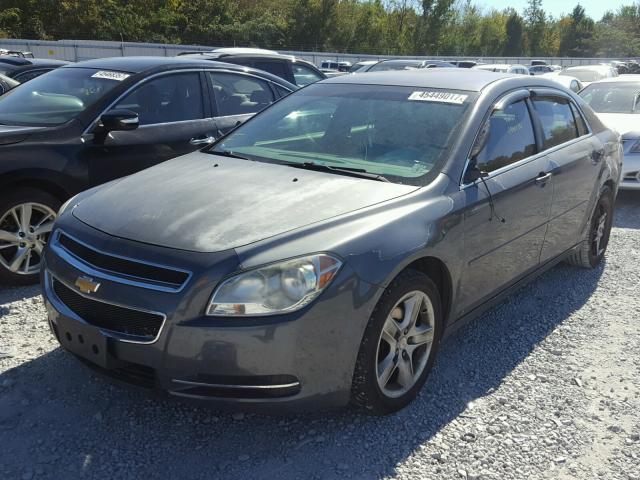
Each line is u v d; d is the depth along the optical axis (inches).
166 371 105.3
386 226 116.8
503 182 146.8
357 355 112.3
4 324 159.5
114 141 200.5
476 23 2901.1
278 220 114.3
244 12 1988.2
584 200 188.4
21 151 180.9
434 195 129.6
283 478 106.0
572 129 190.9
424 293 123.9
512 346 157.8
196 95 229.8
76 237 119.3
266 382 105.3
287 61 405.1
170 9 1780.3
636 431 123.0
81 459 109.3
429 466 110.5
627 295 194.2
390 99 158.6
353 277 108.4
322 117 160.6
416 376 128.3
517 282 163.5
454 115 147.8
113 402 126.2
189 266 104.9
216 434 117.4
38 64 404.2
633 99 363.9
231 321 102.7
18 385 131.0
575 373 145.0
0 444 112.3
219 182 132.9
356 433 118.7
